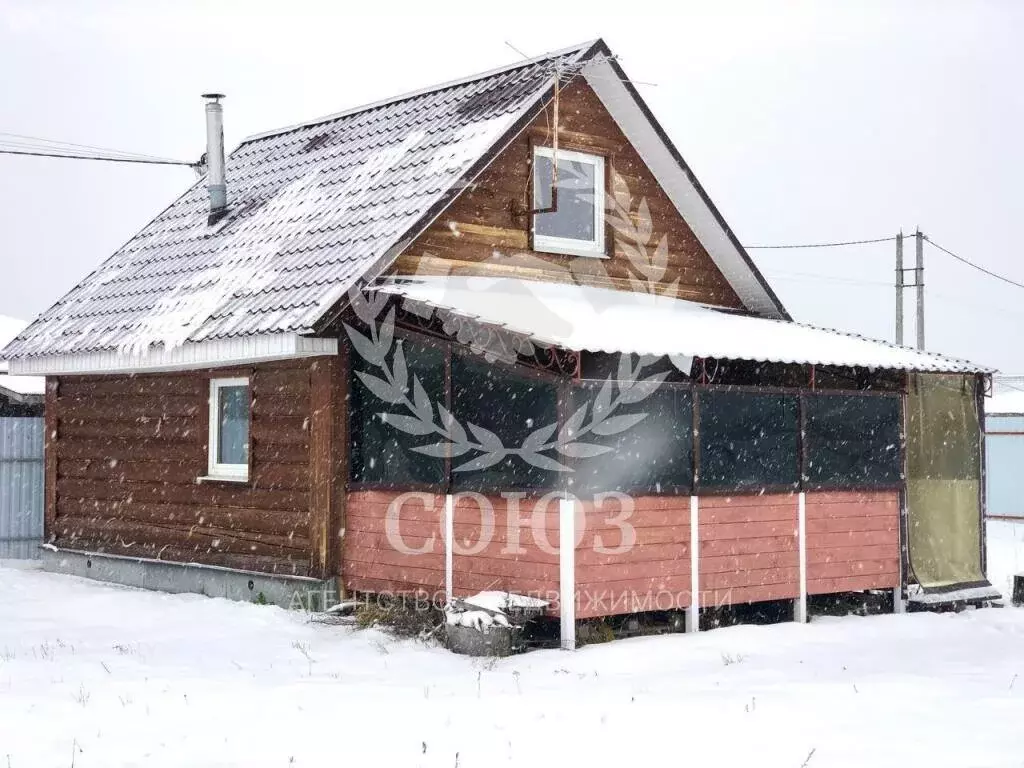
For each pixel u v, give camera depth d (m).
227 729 8.89
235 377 16.17
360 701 9.95
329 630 13.80
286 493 15.30
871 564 15.38
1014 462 33.06
